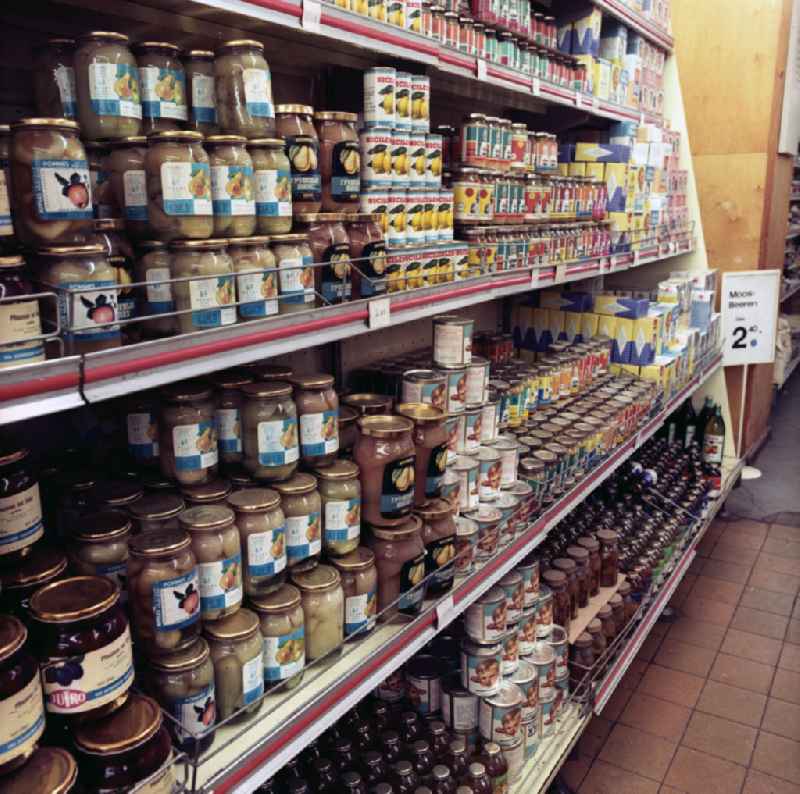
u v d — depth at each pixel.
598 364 3.19
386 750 1.92
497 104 2.93
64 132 0.99
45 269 0.98
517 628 2.21
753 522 4.64
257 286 1.23
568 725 2.47
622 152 2.96
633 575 3.06
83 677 0.98
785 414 6.84
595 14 2.85
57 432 1.57
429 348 2.52
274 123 1.33
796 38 4.42
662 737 2.82
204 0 1.13
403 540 1.56
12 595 1.05
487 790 1.92
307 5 1.31
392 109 1.66
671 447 4.36
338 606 1.44
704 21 4.31
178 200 1.14
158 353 1.01
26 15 1.39
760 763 2.69
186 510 1.28
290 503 1.40
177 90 1.24
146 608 1.13
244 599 1.34
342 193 1.51
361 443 1.55
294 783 1.68
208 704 1.18
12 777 0.89
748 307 4.52
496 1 2.23
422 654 2.20
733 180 4.42
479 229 2.04
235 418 1.42
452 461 1.97
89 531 1.20
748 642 3.42
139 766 0.99
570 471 2.45
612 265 2.94
